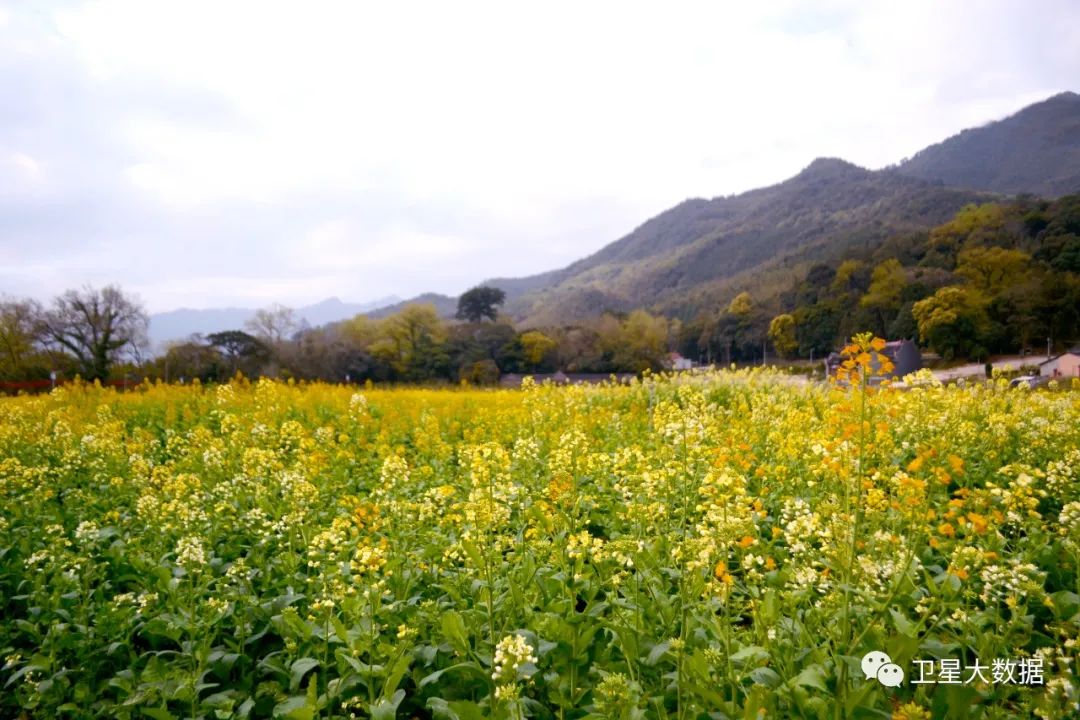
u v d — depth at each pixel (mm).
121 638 4785
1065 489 5820
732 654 3572
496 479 5391
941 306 57500
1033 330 55594
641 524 5188
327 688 3885
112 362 51531
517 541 5285
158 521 6176
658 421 7012
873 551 3977
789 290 102688
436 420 13578
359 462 9852
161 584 5047
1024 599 4035
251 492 7418
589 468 6633
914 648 3035
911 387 7684
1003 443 7797
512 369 70625
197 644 4574
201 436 10820
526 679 3680
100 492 8594
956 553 3627
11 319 49438
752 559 3953
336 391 20078
